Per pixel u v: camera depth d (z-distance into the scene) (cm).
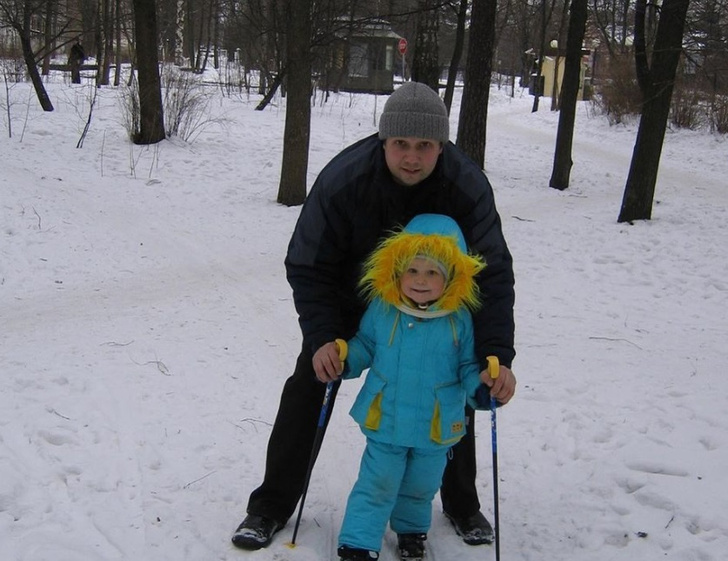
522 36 3784
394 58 3381
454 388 281
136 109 1391
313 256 288
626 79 2400
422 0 1328
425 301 274
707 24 1142
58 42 3762
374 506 287
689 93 2191
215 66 3672
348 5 1842
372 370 284
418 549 301
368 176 278
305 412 308
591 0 2733
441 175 280
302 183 1083
